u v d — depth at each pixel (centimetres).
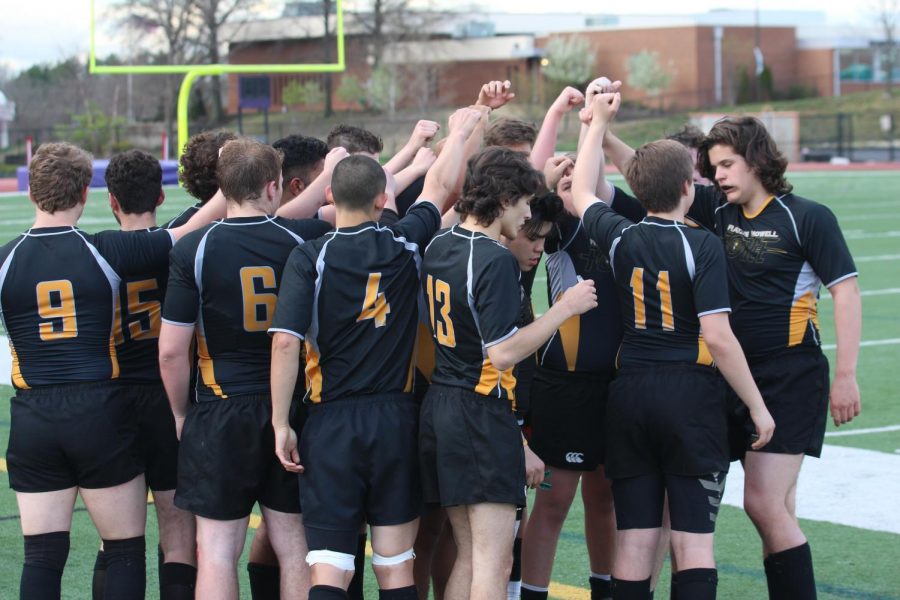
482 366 786
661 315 827
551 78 11825
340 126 991
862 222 4462
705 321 800
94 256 831
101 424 828
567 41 12344
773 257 874
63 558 838
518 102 11488
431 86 11800
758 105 11844
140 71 5050
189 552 881
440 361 809
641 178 827
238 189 823
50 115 11850
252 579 916
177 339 808
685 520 820
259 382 825
